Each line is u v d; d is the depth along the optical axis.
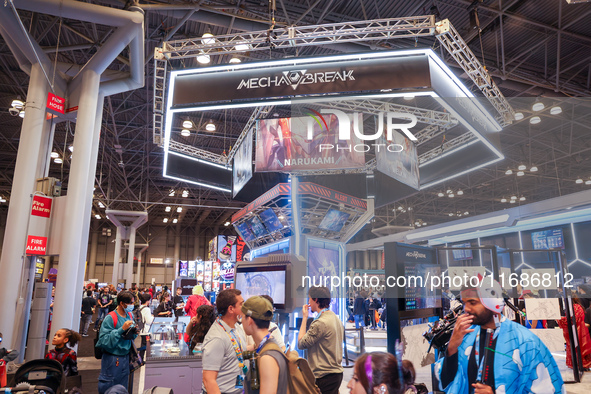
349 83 3.65
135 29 6.00
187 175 10.41
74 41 9.64
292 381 1.56
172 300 13.45
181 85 4.15
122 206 23.69
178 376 3.52
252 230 5.22
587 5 7.46
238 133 14.70
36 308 6.07
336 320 2.18
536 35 8.48
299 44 6.05
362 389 1.00
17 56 6.35
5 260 5.48
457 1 7.37
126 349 3.62
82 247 6.59
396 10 7.62
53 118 6.69
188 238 34.28
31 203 5.77
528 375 1.15
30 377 2.70
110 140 15.59
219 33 8.76
